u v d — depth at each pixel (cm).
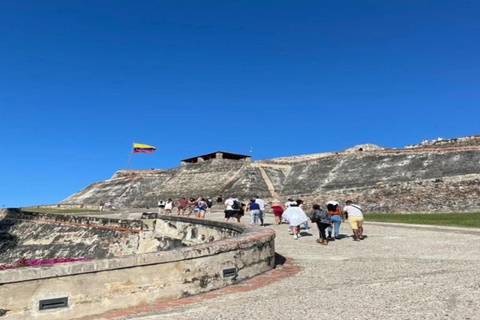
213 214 3616
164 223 2419
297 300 774
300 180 5397
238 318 676
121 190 6725
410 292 791
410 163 4509
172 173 7012
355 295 788
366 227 2317
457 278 909
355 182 4591
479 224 2264
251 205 2486
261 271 1101
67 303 767
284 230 2283
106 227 2780
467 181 3378
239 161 6500
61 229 3122
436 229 2077
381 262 1201
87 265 794
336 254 1408
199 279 927
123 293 826
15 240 3425
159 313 763
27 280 736
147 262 859
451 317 620
